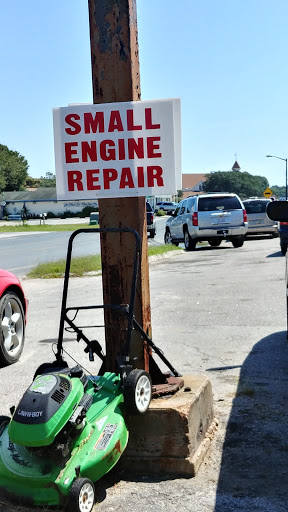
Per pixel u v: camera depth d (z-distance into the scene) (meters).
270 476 3.97
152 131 4.47
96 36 4.47
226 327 8.30
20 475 3.48
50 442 3.37
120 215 4.50
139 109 4.47
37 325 9.07
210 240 23.03
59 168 4.58
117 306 4.18
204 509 3.62
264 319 8.71
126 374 4.05
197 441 4.32
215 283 12.59
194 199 23.03
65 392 3.58
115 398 3.99
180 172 4.47
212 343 7.46
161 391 4.38
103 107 4.50
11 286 7.21
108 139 4.51
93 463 3.54
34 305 10.83
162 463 4.11
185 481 4.01
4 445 3.70
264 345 7.25
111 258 4.52
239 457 4.27
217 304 10.06
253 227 27.86
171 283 12.99
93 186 4.55
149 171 4.49
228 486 3.88
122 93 4.48
